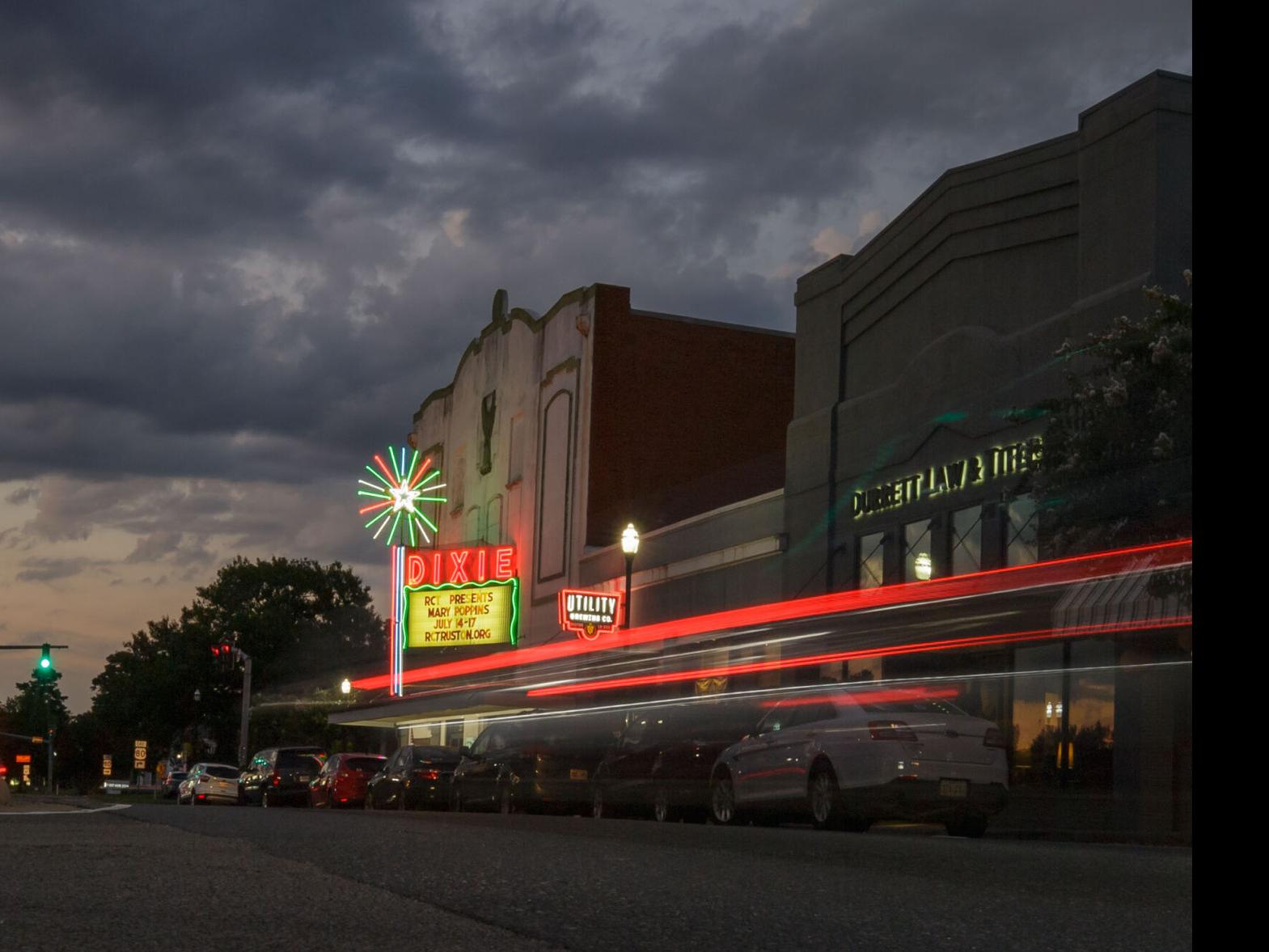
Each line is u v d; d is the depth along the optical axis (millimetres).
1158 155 22984
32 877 8172
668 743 21422
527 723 26797
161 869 8898
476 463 53906
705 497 45219
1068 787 22562
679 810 21359
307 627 91500
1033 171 26000
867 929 6496
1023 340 25375
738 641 33500
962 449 26750
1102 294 23625
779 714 18016
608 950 5645
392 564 53250
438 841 12266
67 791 153375
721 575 35312
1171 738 20641
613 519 44094
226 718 89250
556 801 24500
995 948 5922
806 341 32844
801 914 7016
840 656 29547
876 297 30359
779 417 46406
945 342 27547
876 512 29234
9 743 156000
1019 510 24953
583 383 45312
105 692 104062
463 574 50000
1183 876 9734
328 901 7148
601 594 39781
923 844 13195
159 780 106750
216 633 89500
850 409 30641
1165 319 19422
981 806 16000
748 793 18031
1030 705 23719
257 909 6723
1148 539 18938
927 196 28641
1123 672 21516
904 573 28203
